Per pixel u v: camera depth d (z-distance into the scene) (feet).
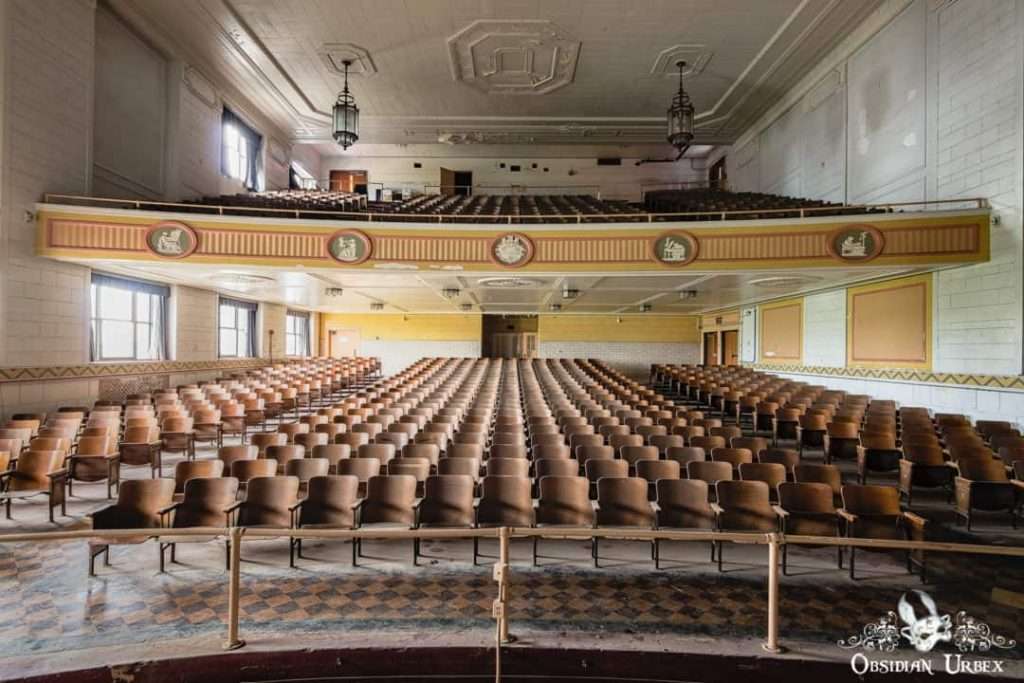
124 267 32.73
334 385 49.52
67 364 31.76
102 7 34.60
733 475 20.59
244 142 51.60
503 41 39.88
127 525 15.65
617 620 11.97
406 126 55.57
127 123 36.96
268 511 16.14
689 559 15.38
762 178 53.98
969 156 29.32
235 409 31.99
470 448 21.58
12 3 27.63
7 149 27.58
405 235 32.01
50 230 29.37
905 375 34.22
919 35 32.94
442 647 10.94
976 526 18.54
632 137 58.23
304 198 45.01
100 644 10.87
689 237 31.24
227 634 11.27
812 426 29.30
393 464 19.24
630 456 21.59
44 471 19.36
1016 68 26.58
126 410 29.22
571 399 37.32
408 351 75.25
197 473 17.95
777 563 10.81
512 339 80.28
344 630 11.48
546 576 14.21
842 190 40.81
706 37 39.45
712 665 10.70
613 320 75.25
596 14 36.45
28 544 16.07
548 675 10.89
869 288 37.88
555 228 32.07
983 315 28.40
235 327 53.98
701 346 74.95
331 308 70.18
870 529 15.26
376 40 39.88
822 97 43.29
